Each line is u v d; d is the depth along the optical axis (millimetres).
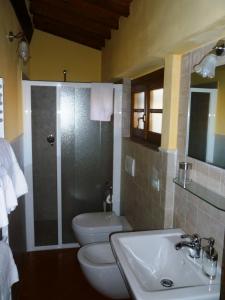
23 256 2688
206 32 1180
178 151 1683
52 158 2928
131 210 2584
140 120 2559
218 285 1157
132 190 2547
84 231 2557
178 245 1389
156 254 1547
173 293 1092
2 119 1657
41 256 2916
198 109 1443
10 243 1911
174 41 1358
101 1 2201
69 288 2396
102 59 3543
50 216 3039
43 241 3076
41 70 3604
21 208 2574
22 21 2479
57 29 3387
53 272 2627
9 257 1427
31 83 2740
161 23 1515
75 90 2848
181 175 1558
